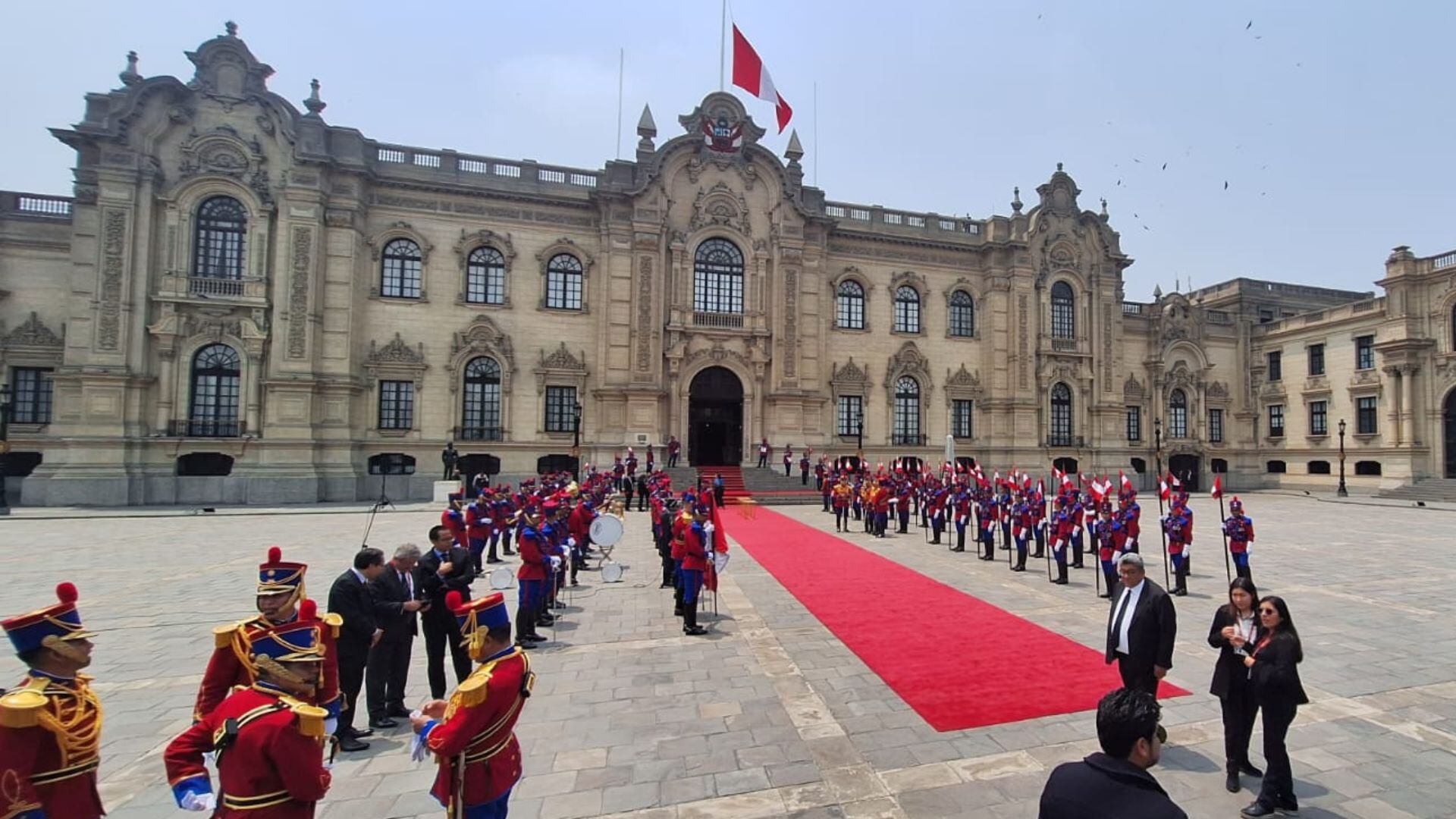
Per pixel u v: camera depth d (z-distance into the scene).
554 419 38.47
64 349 33.12
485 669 4.59
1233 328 53.91
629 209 39.12
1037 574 16.97
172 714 8.07
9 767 3.90
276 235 33.78
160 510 29.02
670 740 7.41
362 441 35.12
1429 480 41.75
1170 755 7.17
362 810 6.02
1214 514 33.62
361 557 7.62
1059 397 46.00
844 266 43.50
